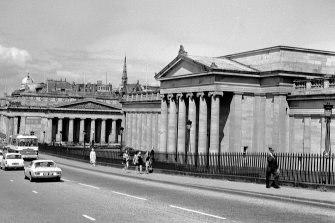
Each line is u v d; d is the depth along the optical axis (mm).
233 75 60531
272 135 59031
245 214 21234
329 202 24891
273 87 59281
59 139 149125
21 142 76750
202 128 62906
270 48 62750
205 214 21203
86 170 57875
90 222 19203
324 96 52219
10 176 46375
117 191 32062
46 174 39562
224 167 45000
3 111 172125
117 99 162625
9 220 19781
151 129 96125
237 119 61344
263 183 36188
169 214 21234
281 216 20703
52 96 157625
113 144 152500
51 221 19484
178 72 69875
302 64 62562
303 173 39969
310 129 54625
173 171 48969
